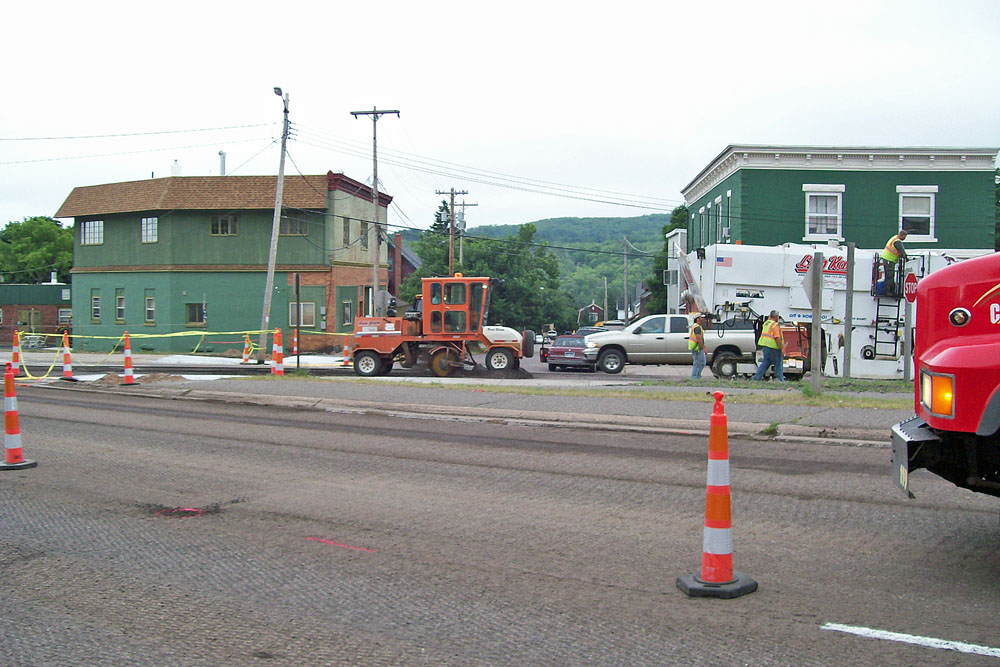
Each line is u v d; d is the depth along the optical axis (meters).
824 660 4.46
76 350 44.56
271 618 5.24
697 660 4.48
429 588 5.75
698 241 44.06
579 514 7.71
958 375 5.54
